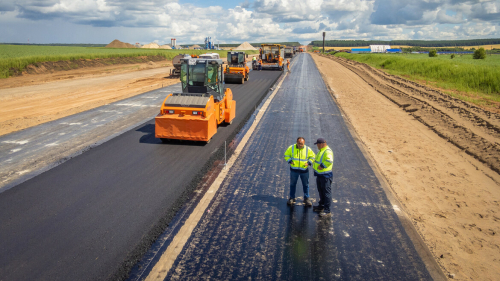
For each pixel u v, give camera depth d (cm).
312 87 2466
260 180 800
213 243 539
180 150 999
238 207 663
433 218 657
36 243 521
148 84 2550
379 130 1348
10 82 2517
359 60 5928
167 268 475
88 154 940
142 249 514
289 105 1755
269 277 462
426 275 478
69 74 3183
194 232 569
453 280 476
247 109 1623
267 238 557
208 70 1163
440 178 873
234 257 504
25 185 729
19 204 643
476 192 793
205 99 1054
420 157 1036
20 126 1250
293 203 678
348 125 1369
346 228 595
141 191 714
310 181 807
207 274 464
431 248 552
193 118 1018
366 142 1169
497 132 1264
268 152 1008
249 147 1052
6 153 945
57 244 520
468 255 541
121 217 605
